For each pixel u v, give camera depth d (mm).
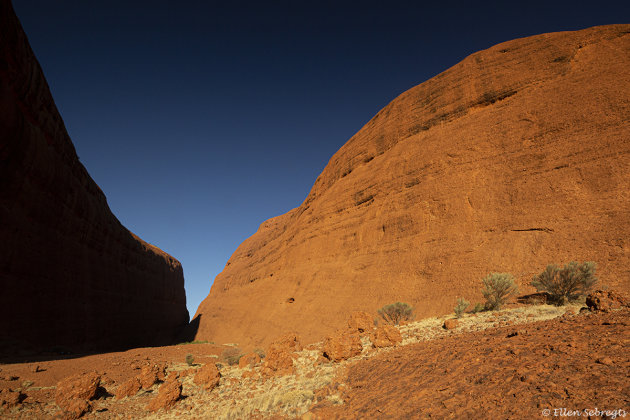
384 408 5344
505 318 11359
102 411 11305
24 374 16281
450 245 24438
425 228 27703
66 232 33875
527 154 24016
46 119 29594
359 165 43906
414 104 38281
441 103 34375
